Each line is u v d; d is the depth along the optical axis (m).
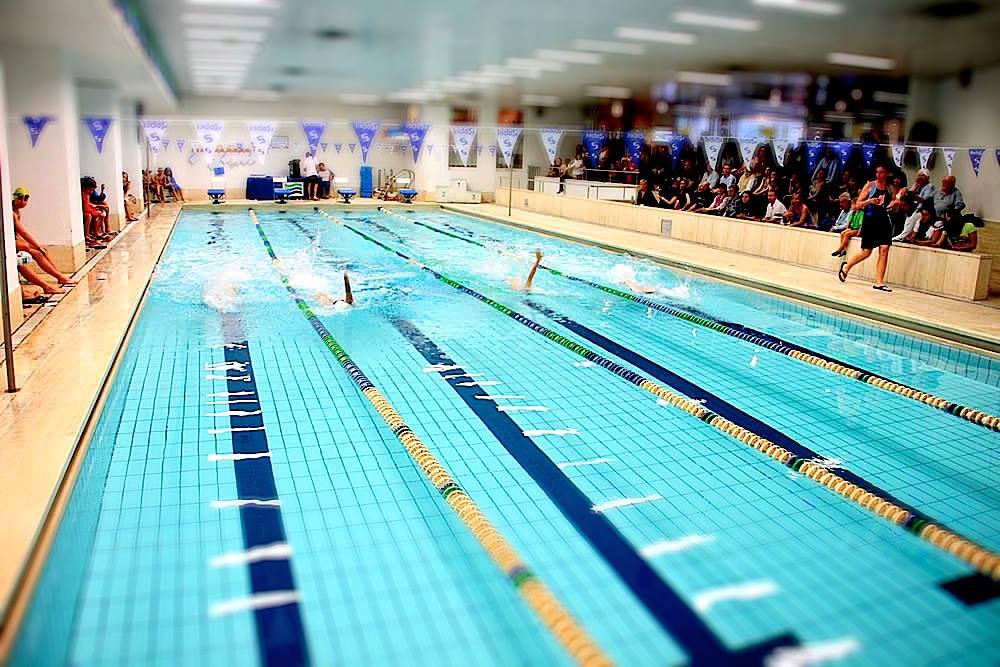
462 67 8.58
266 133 6.38
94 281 5.33
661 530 2.29
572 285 6.13
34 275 4.58
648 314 5.20
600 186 10.91
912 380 3.86
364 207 12.52
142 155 12.16
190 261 6.76
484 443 2.91
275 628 1.77
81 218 6.04
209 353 3.97
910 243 5.88
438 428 3.05
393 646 1.72
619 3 5.12
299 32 6.46
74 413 2.69
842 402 3.49
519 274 6.55
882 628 1.83
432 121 13.36
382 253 7.60
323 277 6.15
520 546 2.18
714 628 1.82
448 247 8.17
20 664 1.58
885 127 8.66
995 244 6.74
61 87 5.51
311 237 8.77
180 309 4.91
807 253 6.77
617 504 2.44
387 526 2.26
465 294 5.65
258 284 5.79
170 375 3.61
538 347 4.28
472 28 6.20
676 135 10.23
